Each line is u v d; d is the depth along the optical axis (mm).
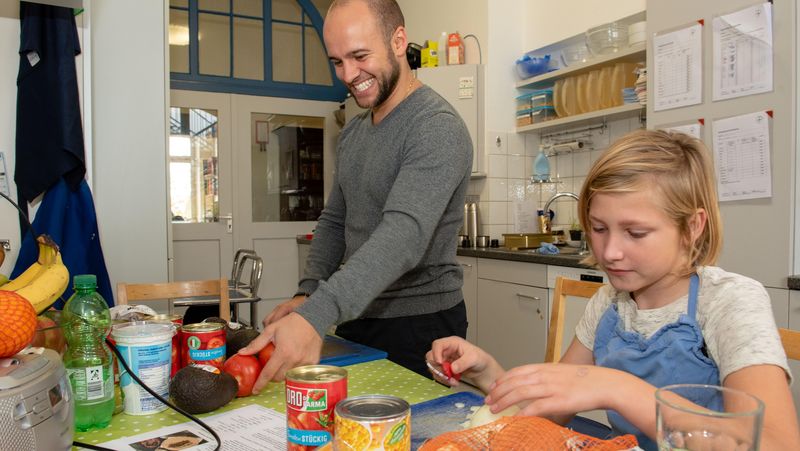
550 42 3439
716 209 851
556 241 3316
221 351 978
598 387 667
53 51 2262
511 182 3600
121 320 1092
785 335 926
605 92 3076
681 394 540
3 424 591
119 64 2611
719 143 2139
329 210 1665
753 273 2043
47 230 2246
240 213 4500
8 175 2271
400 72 1395
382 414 592
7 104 2268
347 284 1032
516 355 2936
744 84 2057
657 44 2359
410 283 1439
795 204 1938
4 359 663
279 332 948
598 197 800
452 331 1484
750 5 2031
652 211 772
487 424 616
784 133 1949
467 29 3654
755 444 450
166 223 2717
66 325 880
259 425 818
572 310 2609
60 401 669
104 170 2590
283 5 4699
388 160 1396
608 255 797
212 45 4445
